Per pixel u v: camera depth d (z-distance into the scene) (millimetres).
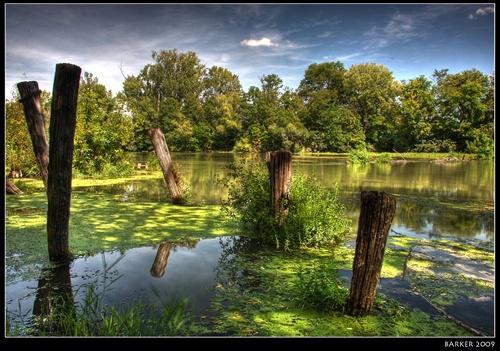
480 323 3215
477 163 29375
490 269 4566
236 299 3658
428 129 44156
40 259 4820
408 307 3496
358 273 3283
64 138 4539
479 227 6934
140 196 10461
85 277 4238
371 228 3180
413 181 15078
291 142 46156
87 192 11195
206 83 70812
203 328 3072
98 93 18016
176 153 47562
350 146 49656
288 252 5293
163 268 4555
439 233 6449
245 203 6613
